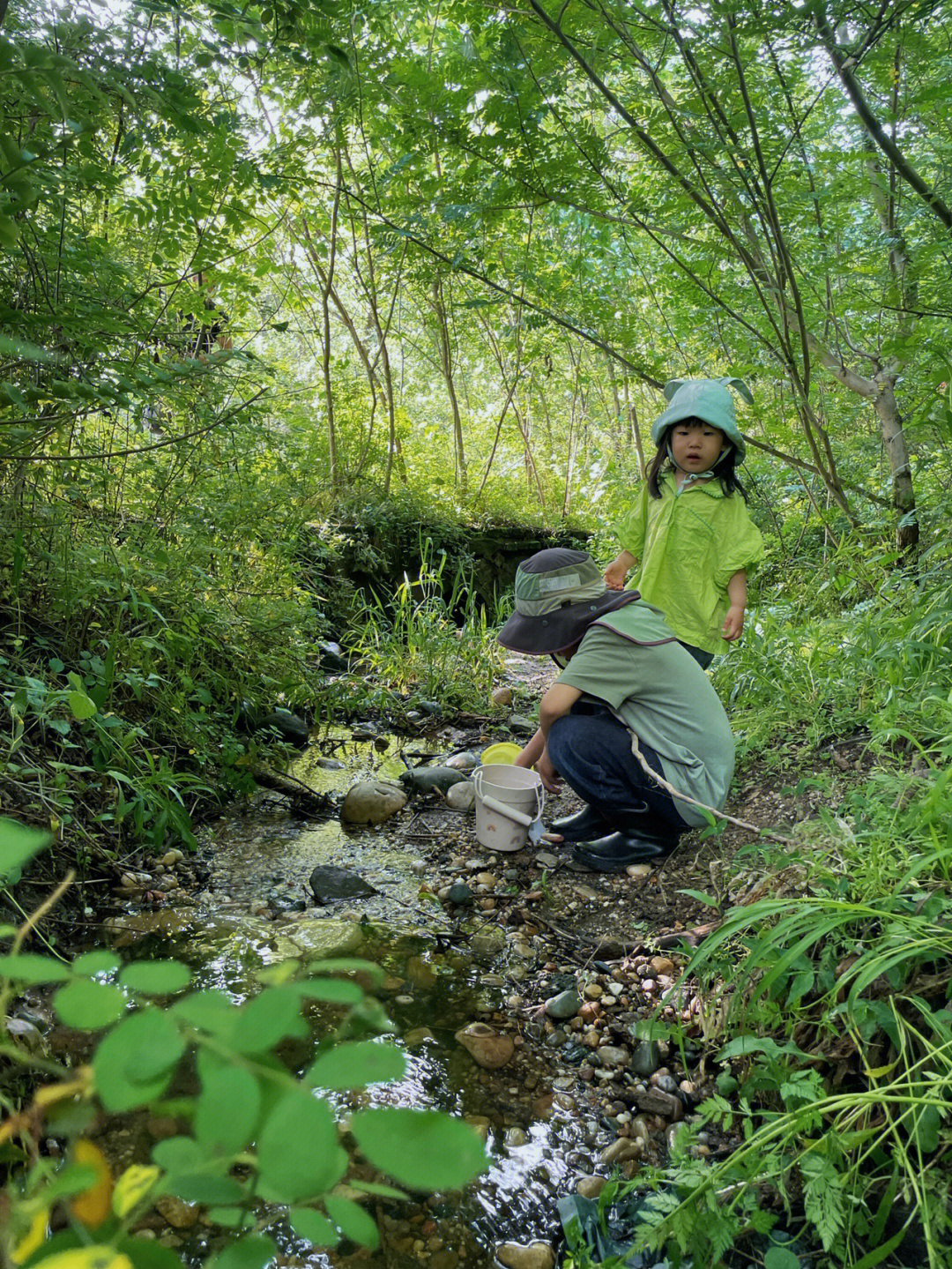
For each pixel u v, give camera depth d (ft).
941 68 12.13
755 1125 5.81
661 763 9.05
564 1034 6.93
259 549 14.21
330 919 8.49
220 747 11.25
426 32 15.66
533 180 12.55
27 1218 1.65
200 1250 4.77
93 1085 1.40
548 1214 5.31
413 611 19.15
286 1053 6.45
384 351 21.56
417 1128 1.35
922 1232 4.68
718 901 7.22
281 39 7.48
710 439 11.78
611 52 11.46
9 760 8.31
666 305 16.51
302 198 17.12
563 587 9.32
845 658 11.01
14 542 9.32
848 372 14.74
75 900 8.20
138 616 9.84
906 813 6.95
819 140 14.79
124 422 11.80
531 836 10.12
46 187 7.41
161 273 11.54
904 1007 5.36
